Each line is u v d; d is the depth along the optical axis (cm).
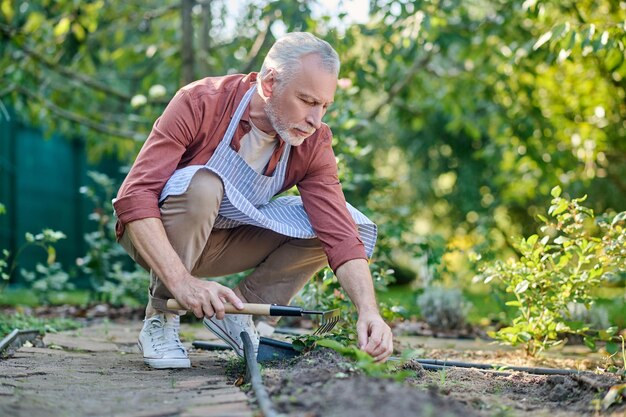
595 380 206
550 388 218
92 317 495
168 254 234
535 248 344
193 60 632
